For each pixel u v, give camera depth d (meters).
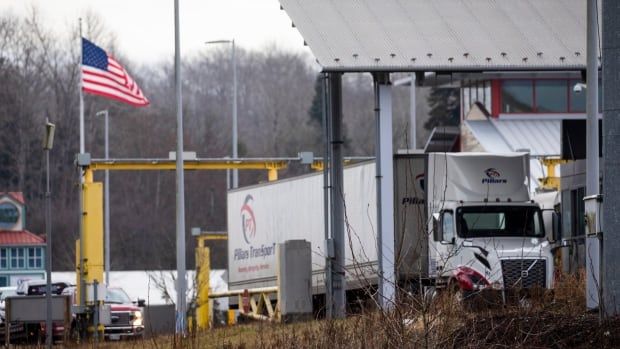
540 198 175.75
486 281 124.94
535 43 128.88
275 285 179.38
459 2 134.00
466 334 80.25
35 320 122.56
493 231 128.25
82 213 171.38
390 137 128.25
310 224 166.38
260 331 100.38
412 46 126.75
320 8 130.25
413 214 140.12
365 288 90.00
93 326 164.88
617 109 87.06
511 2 134.75
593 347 78.62
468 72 127.94
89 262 169.62
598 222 89.50
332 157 135.12
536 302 99.94
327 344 84.56
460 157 130.75
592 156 97.38
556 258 150.50
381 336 79.44
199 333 114.62
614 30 87.50
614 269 86.19
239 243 195.25
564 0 136.12
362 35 127.44
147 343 112.56
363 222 149.00
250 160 185.75
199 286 186.88
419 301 78.88
